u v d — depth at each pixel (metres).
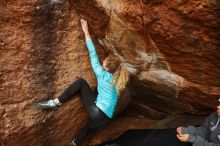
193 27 3.33
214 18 3.13
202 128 4.20
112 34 3.92
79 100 4.21
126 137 5.04
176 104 4.76
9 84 3.75
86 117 4.41
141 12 3.45
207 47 3.48
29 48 3.74
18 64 3.74
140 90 4.73
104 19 3.78
